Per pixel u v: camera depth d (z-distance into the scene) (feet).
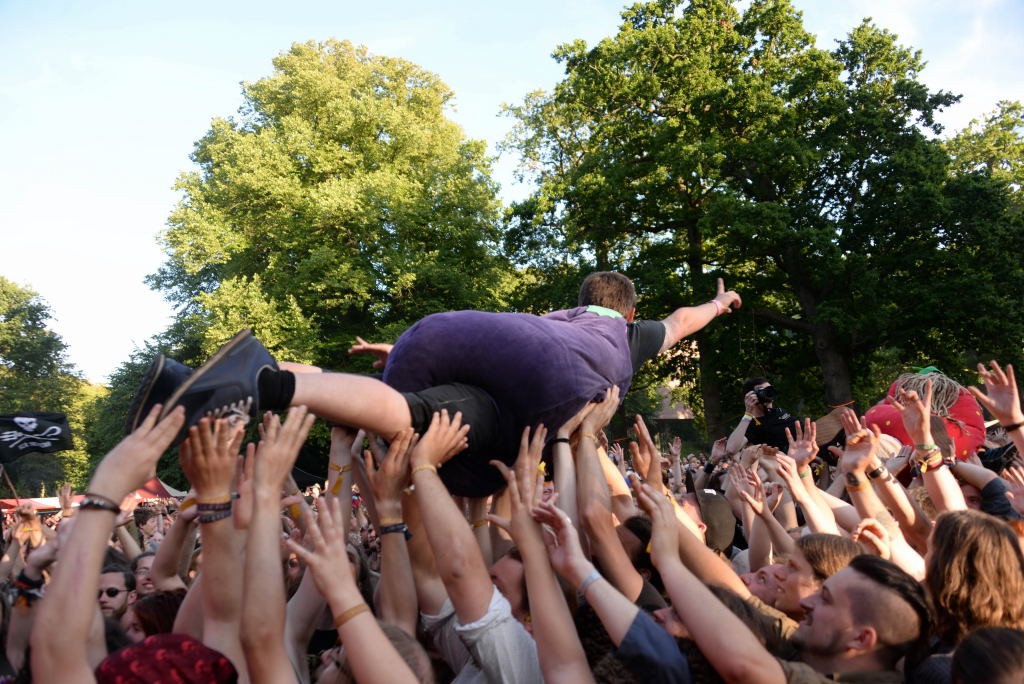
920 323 83.66
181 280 125.90
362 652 7.96
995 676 7.89
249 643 7.84
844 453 13.34
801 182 87.66
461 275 98.12
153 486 48.24
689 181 88.17
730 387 94.12
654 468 11.43
